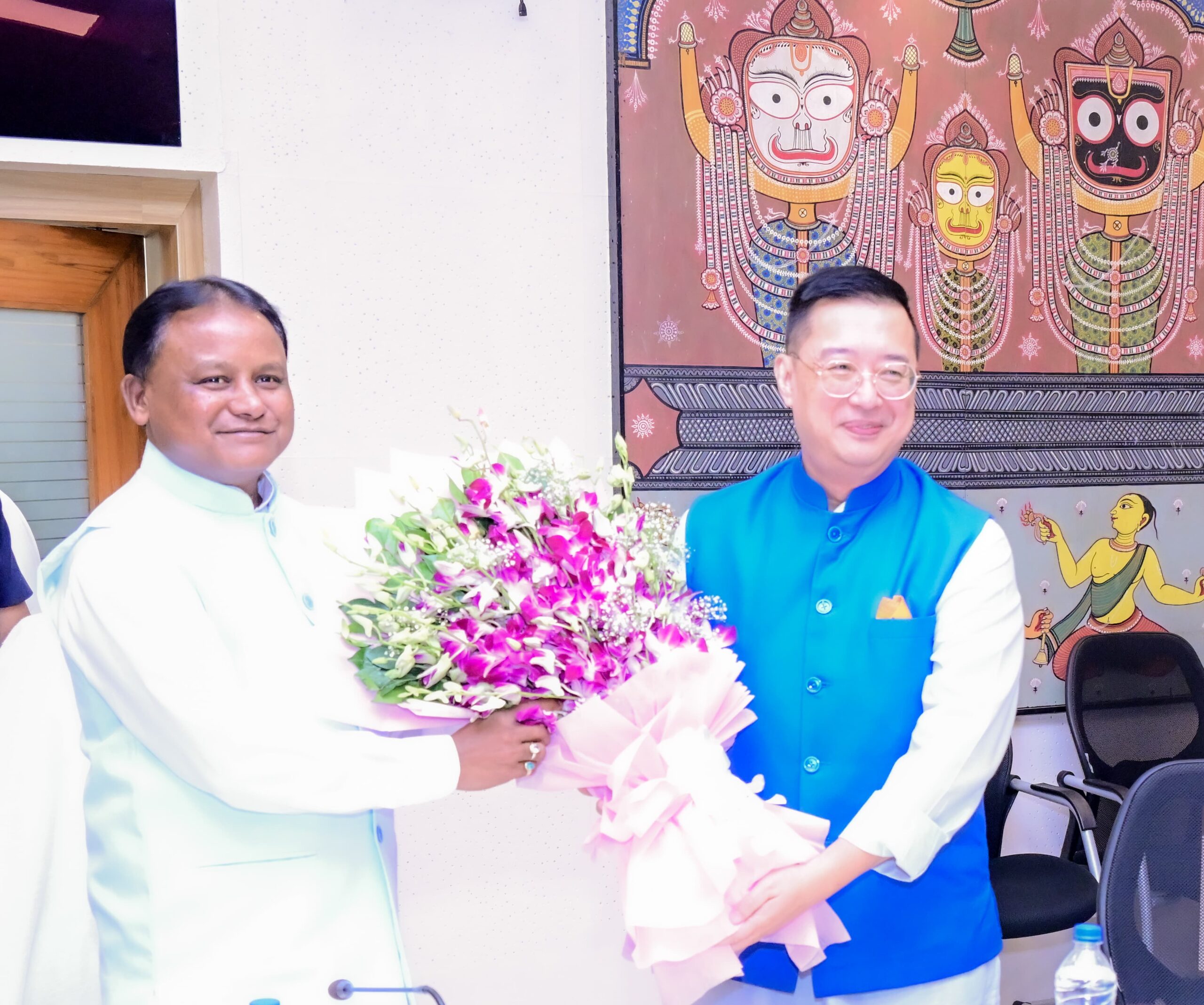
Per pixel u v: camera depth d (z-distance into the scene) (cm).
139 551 128
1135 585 298
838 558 150
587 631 130
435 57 244
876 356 137
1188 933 139
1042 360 287
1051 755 296
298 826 131
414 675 130
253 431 134
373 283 243
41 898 102
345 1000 127
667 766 129
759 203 262
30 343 247
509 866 254
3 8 217
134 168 227
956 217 277
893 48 270
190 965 124
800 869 129
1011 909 231
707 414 260
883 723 144
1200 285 301
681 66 255
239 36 232
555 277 254
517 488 136
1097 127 288
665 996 132
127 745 130
